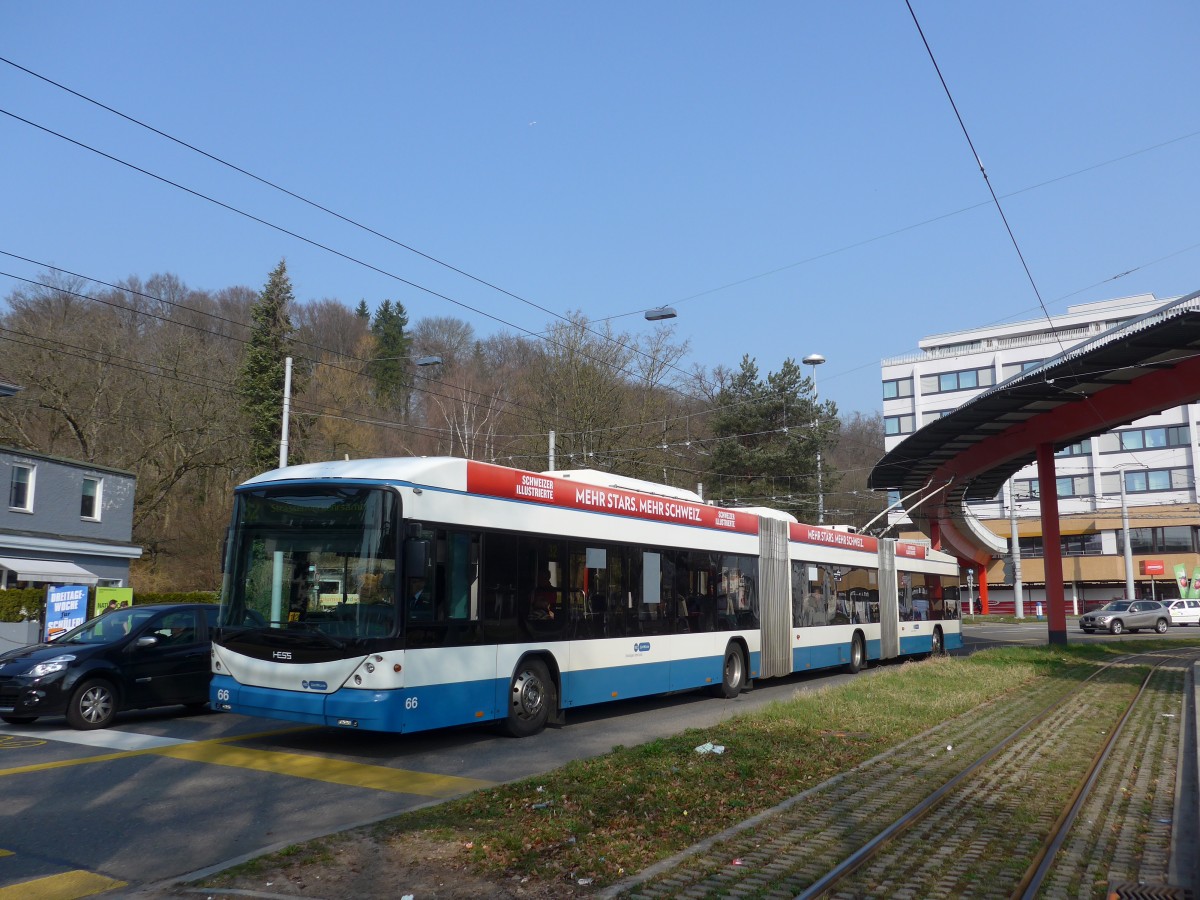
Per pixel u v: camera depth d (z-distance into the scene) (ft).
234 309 170.91
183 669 43.42
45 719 44.06
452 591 35.86
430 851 21.83
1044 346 266.77
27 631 78.64
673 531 50.52
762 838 23.63
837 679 68.54
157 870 21.06
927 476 123.34
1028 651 93.86
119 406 130.11
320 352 174.70
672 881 20.16
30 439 127.13
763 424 167.32
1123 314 279.69
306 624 34.22
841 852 22.47
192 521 148.87
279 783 29.94
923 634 87.15
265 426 146.30
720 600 54.44
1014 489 263.70
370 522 33.88
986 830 25.02
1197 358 71.72
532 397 138.31
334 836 22.85
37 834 23.84
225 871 20.36
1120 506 244.01
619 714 48.24
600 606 44.21
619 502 46.42
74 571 104.78
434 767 33.06
